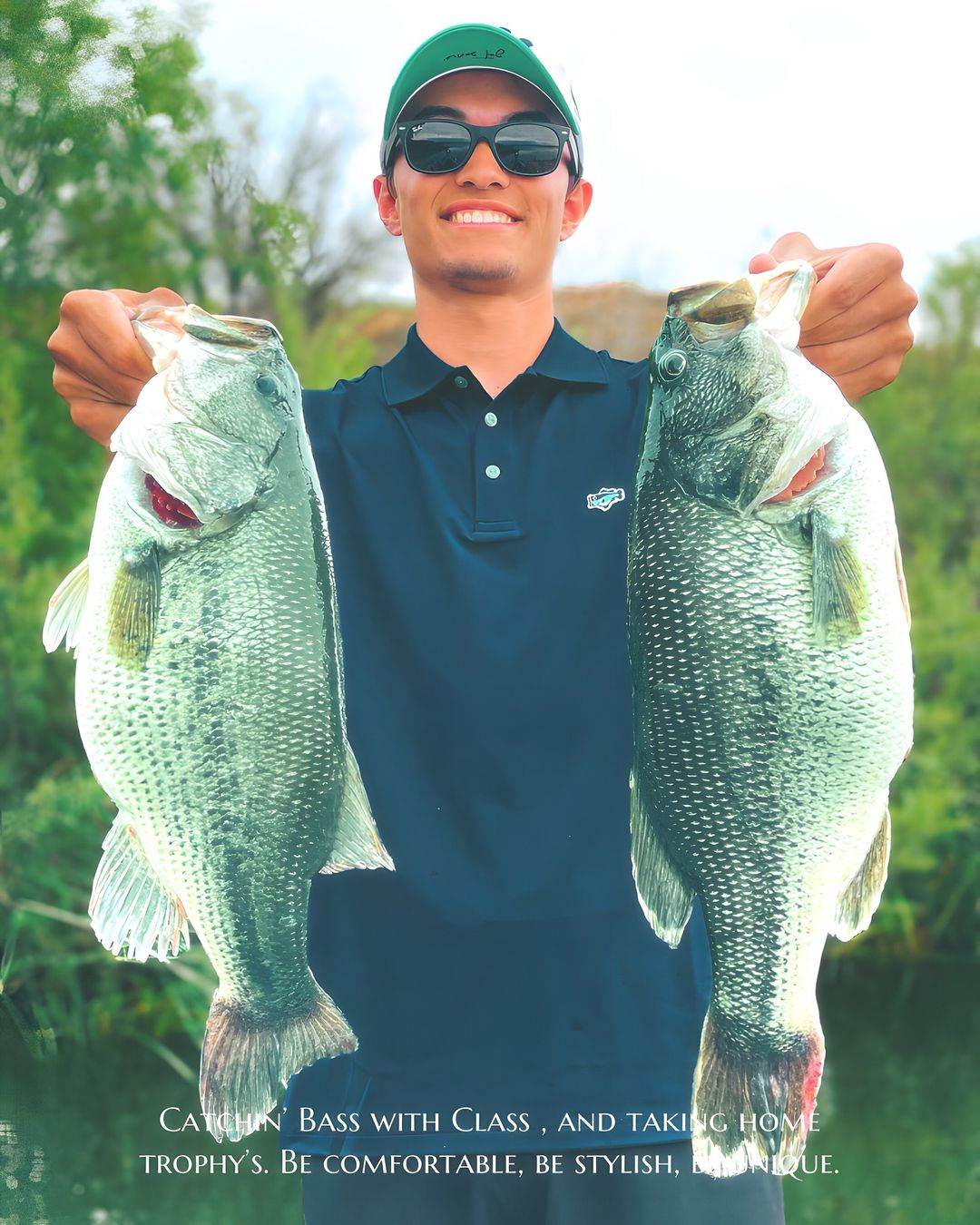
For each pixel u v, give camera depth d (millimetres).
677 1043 2150
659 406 2154
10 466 7379
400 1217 2139
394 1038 2150
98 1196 4805
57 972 6023
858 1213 4727
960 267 9031
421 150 2158
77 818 6410
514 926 2113
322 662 2068
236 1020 2082
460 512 2188
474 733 2119
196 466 2053
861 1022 6676
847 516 2061
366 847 2082
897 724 2057
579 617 2160
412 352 2275
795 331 2113
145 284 7656
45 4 4297
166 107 6125
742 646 2055
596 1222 2129
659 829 2107
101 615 2049
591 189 2467
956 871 7750
